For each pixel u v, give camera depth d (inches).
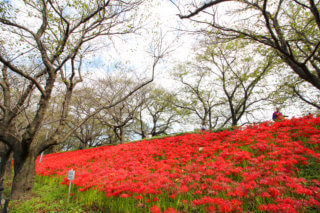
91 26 247.0
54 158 499.8
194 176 159.6
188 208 136.7
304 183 126.3
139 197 139.6
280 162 140.4
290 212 95.7
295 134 208.7
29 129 216.5
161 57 288.5
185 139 314.2
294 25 301.6
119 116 585.3
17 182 215.0
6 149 319.0
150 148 313.3
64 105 262.2
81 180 189.6
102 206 167.5
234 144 220.4
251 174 136.9
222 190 135.0
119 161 267.9
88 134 925.8
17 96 324.5
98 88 476.4
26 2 215.9
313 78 269.3
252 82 596.4
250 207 125.1
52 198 201.5
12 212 168.6
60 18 221.5
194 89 837.2
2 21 207.6
